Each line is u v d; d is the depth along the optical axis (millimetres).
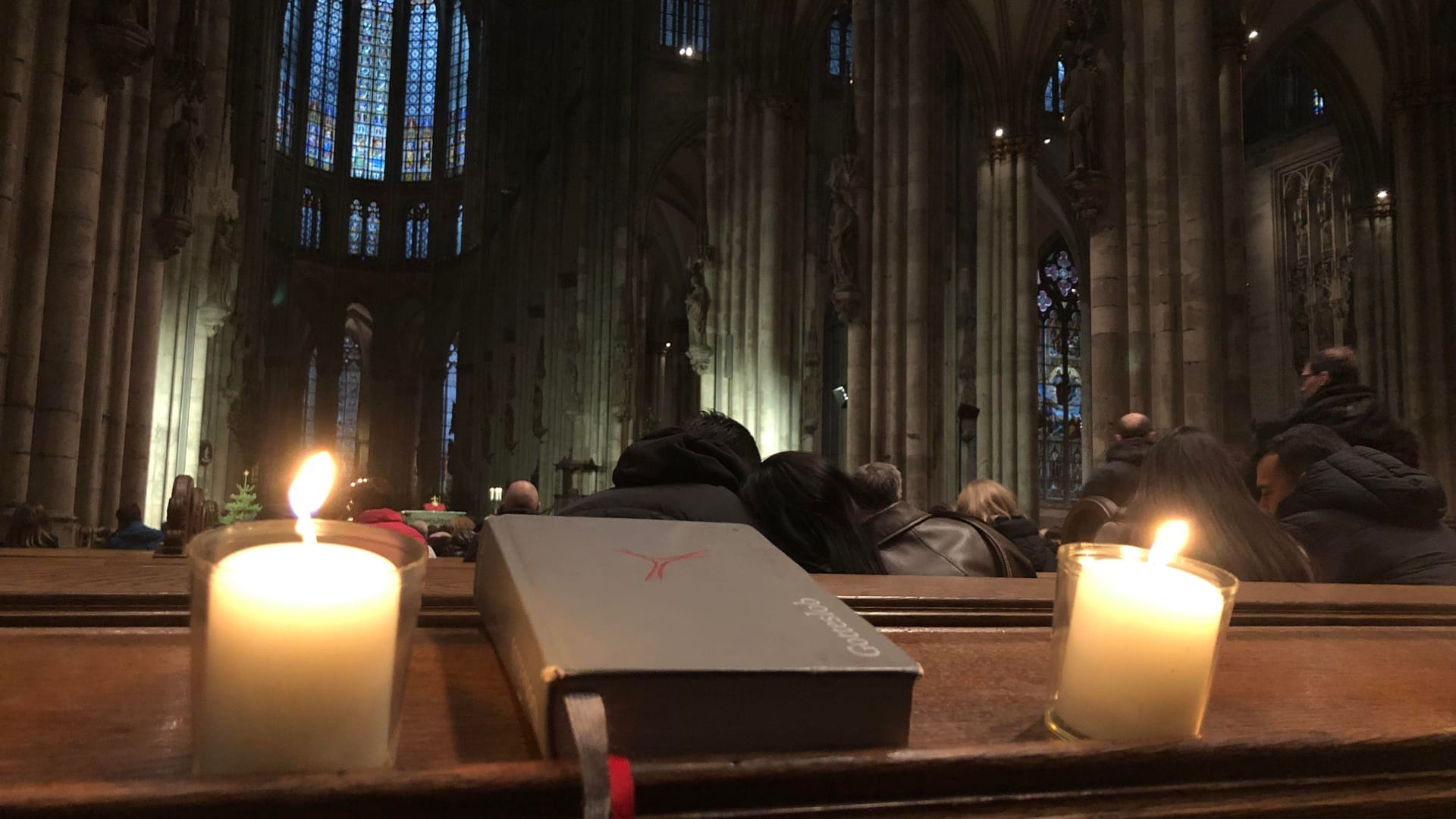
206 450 20547
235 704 759
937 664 1460
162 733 976
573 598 1032
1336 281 29906
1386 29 21844
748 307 27734
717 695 904
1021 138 26016
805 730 937
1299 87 31906
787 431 27188
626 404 36219
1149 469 3355
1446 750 1175
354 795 761
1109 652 1083
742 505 2945
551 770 826
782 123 28172
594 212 38375
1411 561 3660
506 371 48375
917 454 17891
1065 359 37812
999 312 25672
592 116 38781
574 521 1362
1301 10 25312
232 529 833
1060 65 35156
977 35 26125
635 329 37188
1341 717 1258
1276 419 5938
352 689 785
